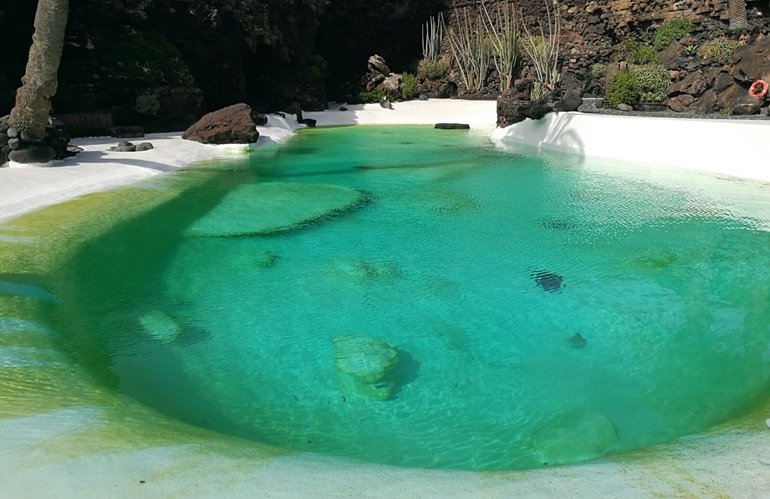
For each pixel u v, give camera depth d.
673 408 3.91
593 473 2.73
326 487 2.66
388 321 5.37
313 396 4.09
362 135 19.97
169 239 7.65
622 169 12.62
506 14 26.38
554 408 3.94
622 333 5.12
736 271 6.58
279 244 7.59
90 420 3.40
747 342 4.91
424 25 30.38
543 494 2.55
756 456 2.87
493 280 6.39
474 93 27.73
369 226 8.45
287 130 20.44
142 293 5.93
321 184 11.30
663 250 7.34
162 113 17.03
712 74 15.91
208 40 19.48
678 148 12.84
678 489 2.55
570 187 10.96
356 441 3.55
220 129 15.49
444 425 3.74
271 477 2.77
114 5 16.20
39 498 2.53
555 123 16.66
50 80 10.38
